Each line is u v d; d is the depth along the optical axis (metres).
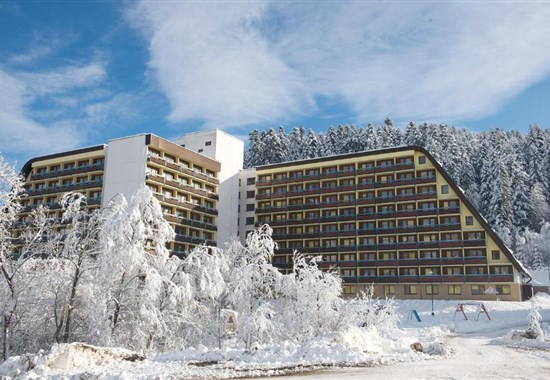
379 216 74.56
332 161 80.44
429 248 70.12
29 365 16.62
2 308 24.69
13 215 25.67
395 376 15.77
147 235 26.17
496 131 139.00
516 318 51.28
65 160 68.62
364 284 72.69
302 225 79.69
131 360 18.75
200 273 27.72
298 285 27.92
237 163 83.25
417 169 74.00
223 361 18.59
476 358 22.30
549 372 17.81
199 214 72.44
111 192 63.34
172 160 68.50
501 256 66.31
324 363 18.00
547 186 117.94
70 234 25.17
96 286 24.75
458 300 63.78
